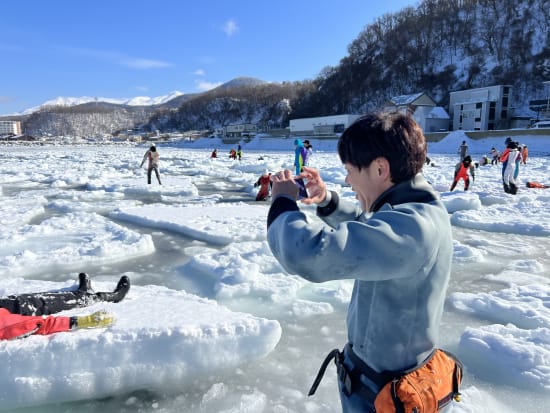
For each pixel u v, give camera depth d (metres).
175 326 3.12
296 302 4.33
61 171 20.50
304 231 1.09
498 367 3.17
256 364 3.17
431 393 1.21
